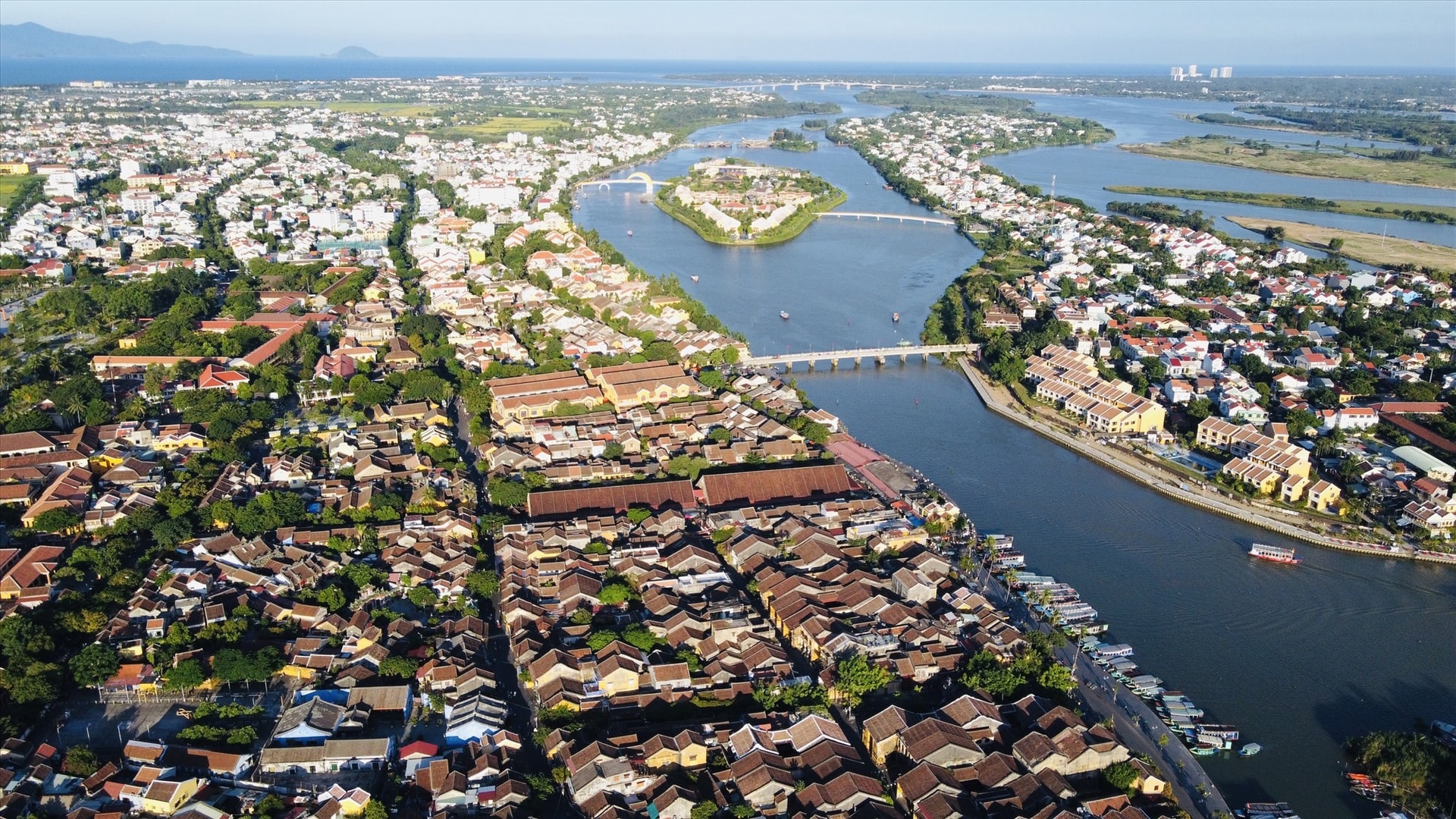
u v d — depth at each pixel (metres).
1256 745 187.50
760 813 165.50
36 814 158.62
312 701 185.88
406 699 189.75
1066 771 174.50
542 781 168.75
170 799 161.75
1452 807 170.62
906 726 180.38
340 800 162.62
